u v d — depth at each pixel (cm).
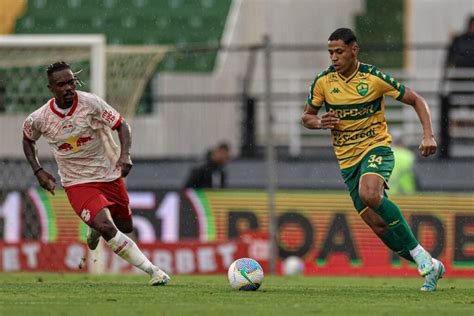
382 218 2925
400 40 7650
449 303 2567
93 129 3072
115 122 3031
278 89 6944
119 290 2983
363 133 2995
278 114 6825
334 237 5069
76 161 3086
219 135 6400
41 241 5106
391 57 7219
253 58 6197
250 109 5934
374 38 7650
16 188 5288
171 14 7744
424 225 5006
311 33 7631
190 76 6500
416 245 2958
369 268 5022
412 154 5675
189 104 6431
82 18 7700
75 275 4581
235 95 5847
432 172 5766
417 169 5775
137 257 3086
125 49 5447
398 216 2900
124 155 3012
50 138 3084
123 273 4912
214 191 5197
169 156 6150
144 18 7719
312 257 5081
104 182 3112
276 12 7638
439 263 3009
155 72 6412
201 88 6506
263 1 7650
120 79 5447
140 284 3350
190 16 7744
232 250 4956
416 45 5231
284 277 4616
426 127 2920
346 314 2227
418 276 4941
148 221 5238
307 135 6712
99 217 3025
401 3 7712
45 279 4003
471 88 6375
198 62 7306
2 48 5275
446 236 4991
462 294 2911
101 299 2627
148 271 3123
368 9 7694
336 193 5091
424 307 2431
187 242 4962
